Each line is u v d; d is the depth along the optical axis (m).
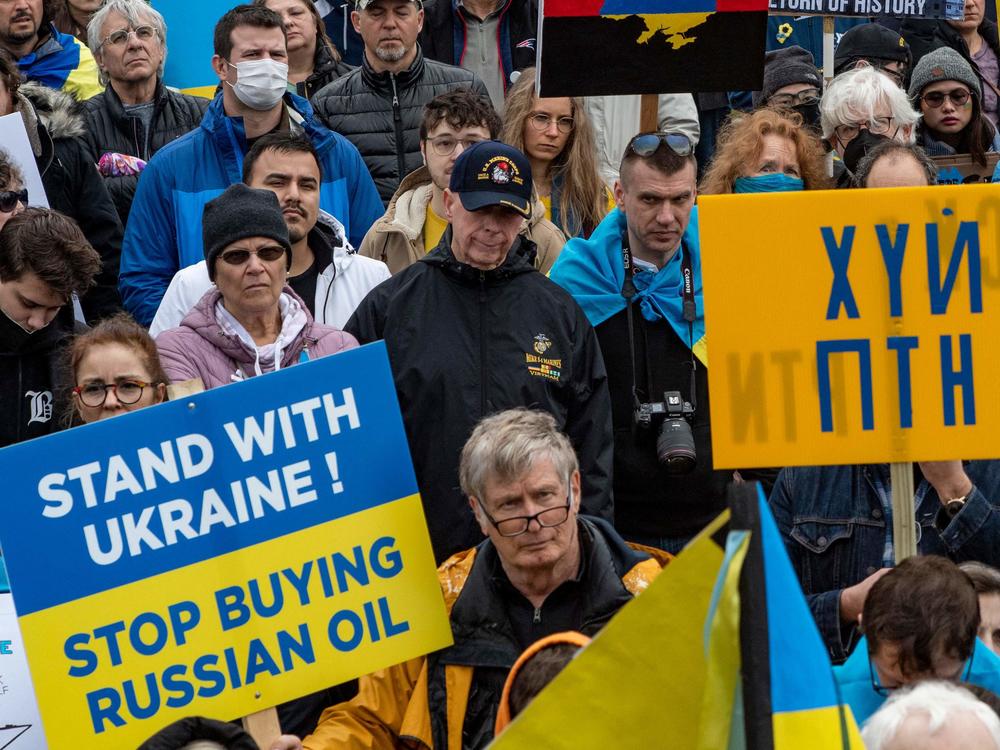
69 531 9.68
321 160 15.69
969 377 9.81
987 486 11.75
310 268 13.71
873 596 9.20
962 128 17.67
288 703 10.66
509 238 12.09
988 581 10.47
